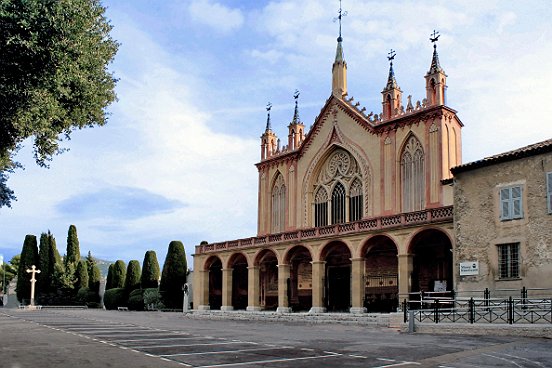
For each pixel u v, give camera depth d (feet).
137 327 100.07
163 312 204.85
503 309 84.94
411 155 155.53
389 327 105.19
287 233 164.14
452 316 89.86
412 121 155.33
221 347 60.90
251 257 175.22
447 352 55.67
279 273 163.84
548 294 93.04
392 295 146.20
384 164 160.86
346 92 181.68
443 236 132.05
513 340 69.92
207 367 44.14
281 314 149.79
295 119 198.39
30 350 56.13
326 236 150.20
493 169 104.47
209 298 199.00
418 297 130.31
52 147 63.98
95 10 61.31
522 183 99.71
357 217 168.86
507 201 101.35
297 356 52.47
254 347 61.26
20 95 53.26
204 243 208.54
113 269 274.98
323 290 151.84
